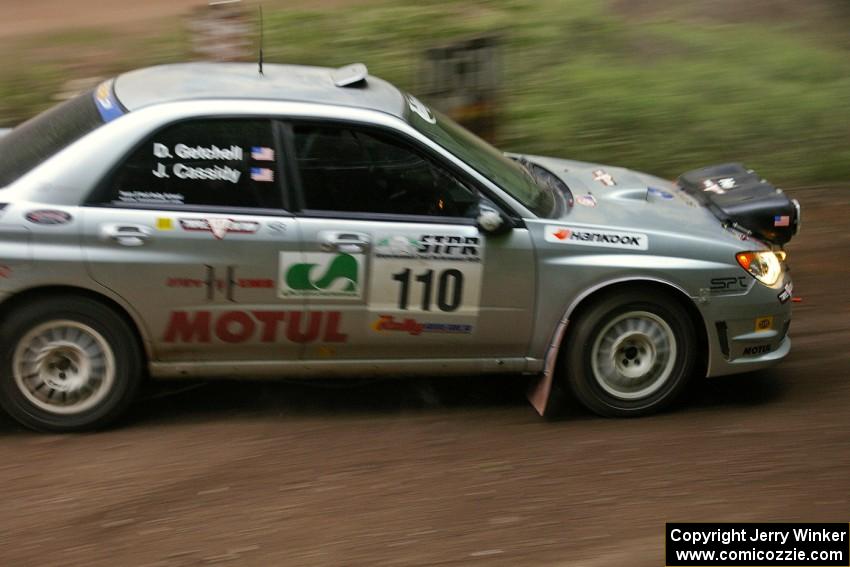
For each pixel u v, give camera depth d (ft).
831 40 81.97
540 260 32.83
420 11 78.33
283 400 35.29
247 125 31.65
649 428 33.81
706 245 33.96
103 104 32.53
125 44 72.18
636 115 65.10
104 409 31.99
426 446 32.09
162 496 28.43
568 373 34.09
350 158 32.14
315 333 32.45
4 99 62.69
